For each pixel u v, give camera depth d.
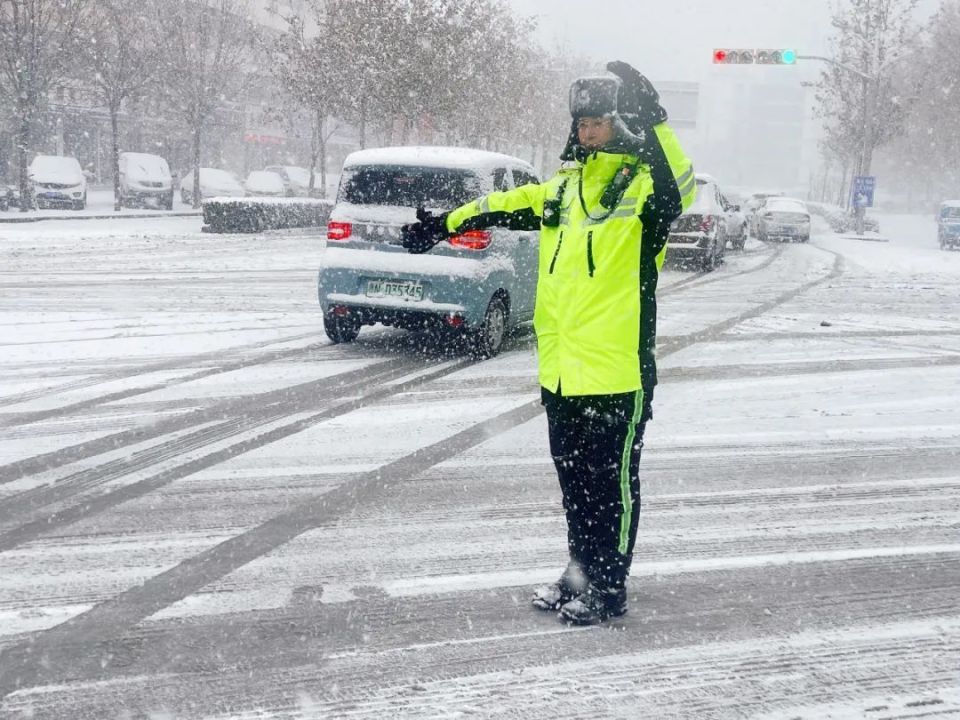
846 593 3.71
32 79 30.23
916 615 3.53
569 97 3.20
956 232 37.25
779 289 14.51
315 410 6.41
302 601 3.53
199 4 35.91
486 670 3.04
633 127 3.20
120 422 6.01
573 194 3.36
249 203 24.53
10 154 37.75
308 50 30.67
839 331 10.33
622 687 2.96
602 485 3.35
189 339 9.04
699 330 10.27
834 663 3.14
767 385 7.46
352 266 8.22
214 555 3.95
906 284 15.50
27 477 4.91
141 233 23.27
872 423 6.35
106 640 3.20
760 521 4.51
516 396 6.92
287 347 8.74
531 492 4.83
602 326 3.24
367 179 8.33
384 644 3.21
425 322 8.12
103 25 33.53
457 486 4.90
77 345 8.61
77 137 48.97
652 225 3.24
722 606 3.57
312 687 2.92
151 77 35.88
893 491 4.98
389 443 5.66
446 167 8.12
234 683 2.94
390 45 29.39
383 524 4.35
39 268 14.92
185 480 4.91
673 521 4.49
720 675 3.04
